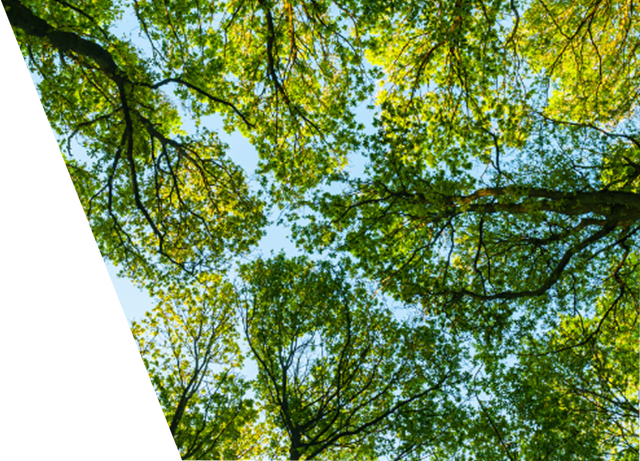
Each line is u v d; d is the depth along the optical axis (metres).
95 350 16.38
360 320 16.22
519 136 12.12
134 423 15.55
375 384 15.74
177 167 15.22
